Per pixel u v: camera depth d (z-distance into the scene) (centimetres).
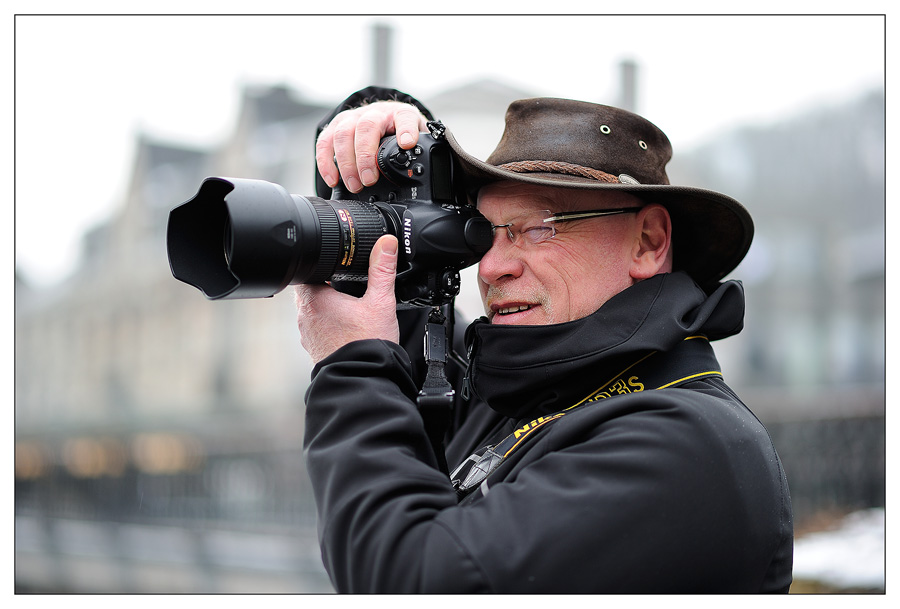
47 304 5512
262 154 4056
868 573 873
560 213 263
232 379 4056
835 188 3312
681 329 247
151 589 1766
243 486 2606
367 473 225
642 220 271
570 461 221
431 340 259
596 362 247
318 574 1661
